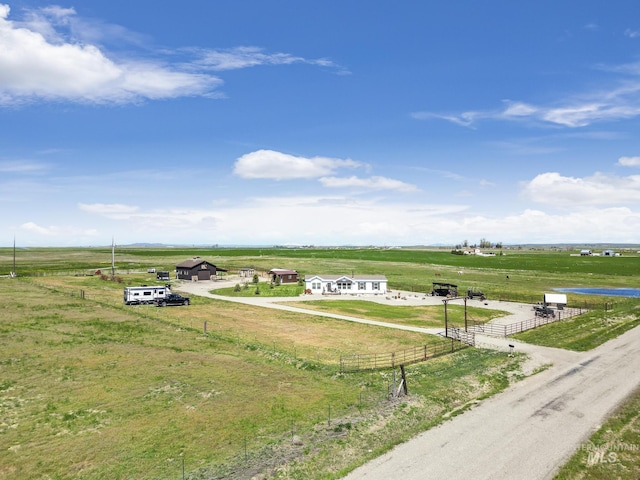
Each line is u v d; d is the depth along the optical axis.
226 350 42.59
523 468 20.48
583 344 45.06
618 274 130.25
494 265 165.25
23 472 20.42
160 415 26.94
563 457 21.50
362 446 22.88
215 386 32.22
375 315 64.25
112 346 43.00
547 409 27.56
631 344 44.72
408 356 41.16
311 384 33.06
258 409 28.02
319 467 20.72
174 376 34.31
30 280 99.44
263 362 38.84
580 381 33.03
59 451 22.41
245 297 82.94
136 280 107.81
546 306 67.31
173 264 167.12
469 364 38.03
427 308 71.44
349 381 33.81
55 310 61.16
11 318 54.53
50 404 28.52
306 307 71.25
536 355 40.94
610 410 27.27
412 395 30.06
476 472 20.12
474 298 81.25
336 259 195.00
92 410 27.62
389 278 120.25
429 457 21.52
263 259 193.38
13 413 27.02
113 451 22.44
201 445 23.11
